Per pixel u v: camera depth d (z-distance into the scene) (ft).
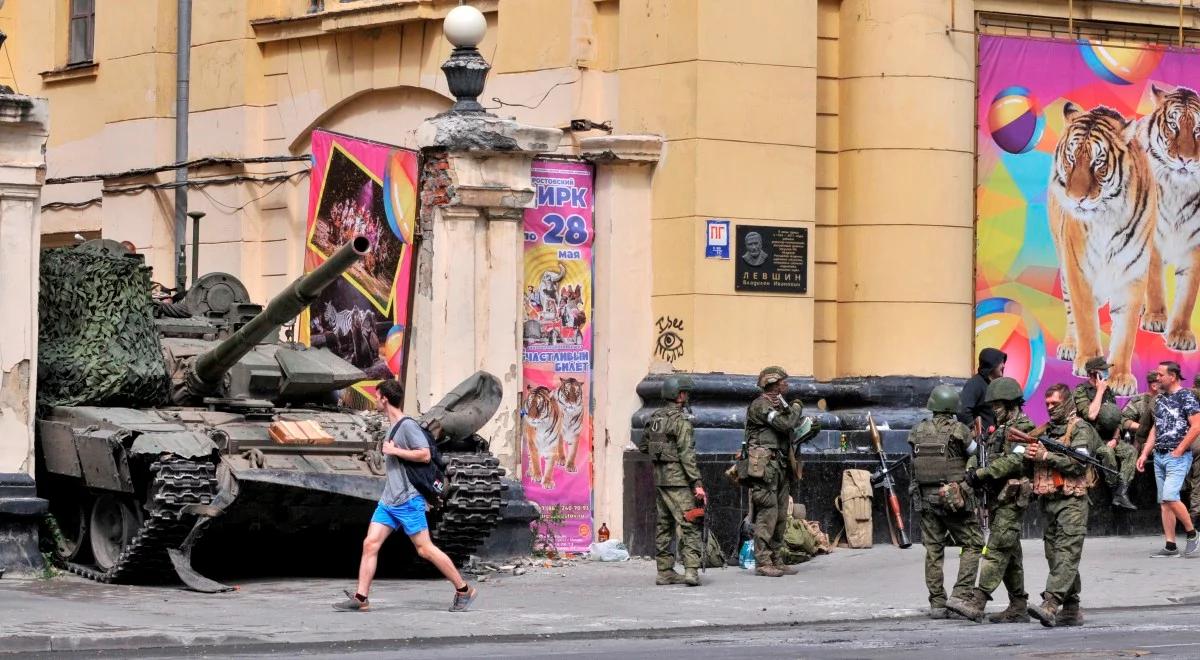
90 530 93.25
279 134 124.47
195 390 95.86
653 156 102.53
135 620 73.26
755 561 93.40
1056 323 109.60
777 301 102.89
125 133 131.64
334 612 76.84
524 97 108.68
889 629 74.95
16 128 90.74
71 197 137.49
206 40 127.24
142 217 129.70
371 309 105.60
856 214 106.22
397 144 118.01
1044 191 109.19
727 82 101.65
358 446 91.76
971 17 107.34
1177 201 113.19
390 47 117.60
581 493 102.68
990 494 77.82
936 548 79.41
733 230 101.81
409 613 77.10
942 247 105.60
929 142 105.50
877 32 105.70
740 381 101.50
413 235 102.01
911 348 105.19
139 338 95.04
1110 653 64.44
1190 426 96.84
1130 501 109.09
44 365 93.91
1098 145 110.73
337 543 97.30
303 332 110.93
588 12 106.52
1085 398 102.73
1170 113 112.88
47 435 93.04
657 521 89.45
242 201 124.67
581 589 87.45
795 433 94.17
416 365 101.71
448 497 89.66
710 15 101.24
